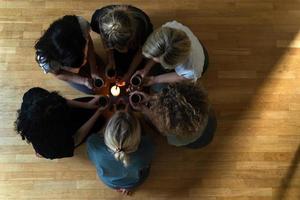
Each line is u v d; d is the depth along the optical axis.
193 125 2.48
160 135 3.18
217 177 3.18
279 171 3.22
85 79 2.91
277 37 3.40
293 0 3.44
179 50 2.49
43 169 3.13
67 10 3.34
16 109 3.19
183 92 2.49
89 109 2.86
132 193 3.13
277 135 3.27
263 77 3.34
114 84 2.94
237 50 3.36
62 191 3.11
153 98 2.62
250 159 3.22
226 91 3.30
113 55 2.91
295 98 3.32
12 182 3.10
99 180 3.13
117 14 2.49
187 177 3.17
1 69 3.24
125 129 2.40
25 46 3.28
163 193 3.14
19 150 3.14
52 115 2.41
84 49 2.55
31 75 3.24
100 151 2.71
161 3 3.39
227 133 3.24
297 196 3.19
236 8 3.42
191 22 3.38
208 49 3.35
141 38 2.75
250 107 3.29
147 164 2.77
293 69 3.37
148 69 2.87
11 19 3.31
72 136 2.63
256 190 3.19
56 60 2.54
